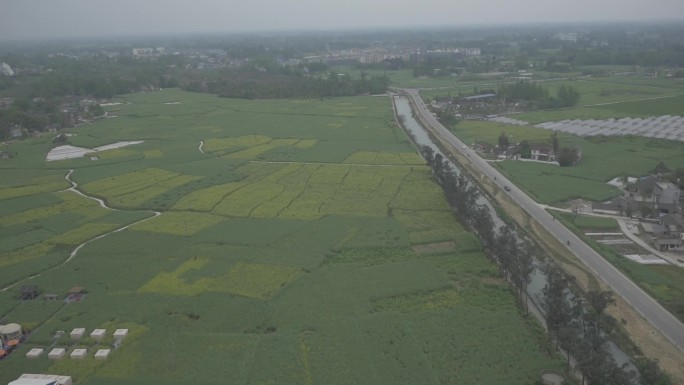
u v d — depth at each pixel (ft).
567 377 215.72
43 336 252.01
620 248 334.03
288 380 217.97
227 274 308.60
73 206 437.58
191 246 347.56
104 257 335.26
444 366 225.35
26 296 290.15
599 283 288.10
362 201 432.25
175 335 249.34
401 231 367.04
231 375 221.46
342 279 300.40
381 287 291.38
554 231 361.51
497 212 408.05
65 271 317.42
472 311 266.36
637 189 428.15
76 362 232.32
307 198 442.91
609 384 192.34
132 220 401.08
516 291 287.69
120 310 271.90
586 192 437.99
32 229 387.96
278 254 333.21
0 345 244.22
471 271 311.06
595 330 231.09
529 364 225.35
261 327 256.73
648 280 287.89
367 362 227.81
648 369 200.34
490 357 230.48
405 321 257.96
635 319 253.03
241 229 374.63
